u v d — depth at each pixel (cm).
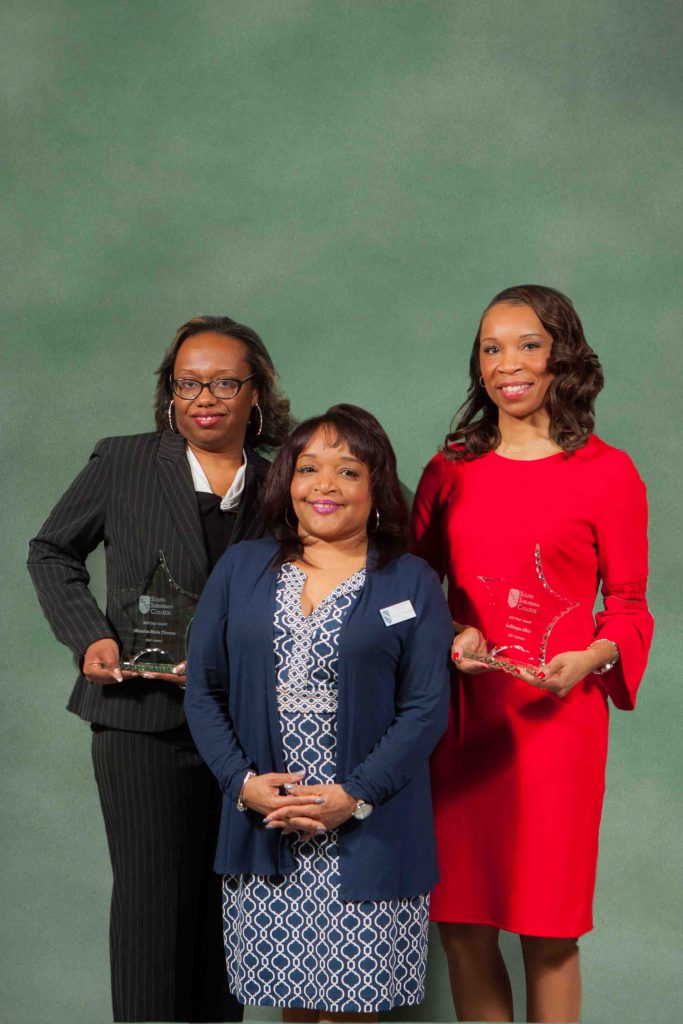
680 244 450
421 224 456
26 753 425
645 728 421
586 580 279
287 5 464
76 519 284
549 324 278
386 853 243
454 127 458
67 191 463
